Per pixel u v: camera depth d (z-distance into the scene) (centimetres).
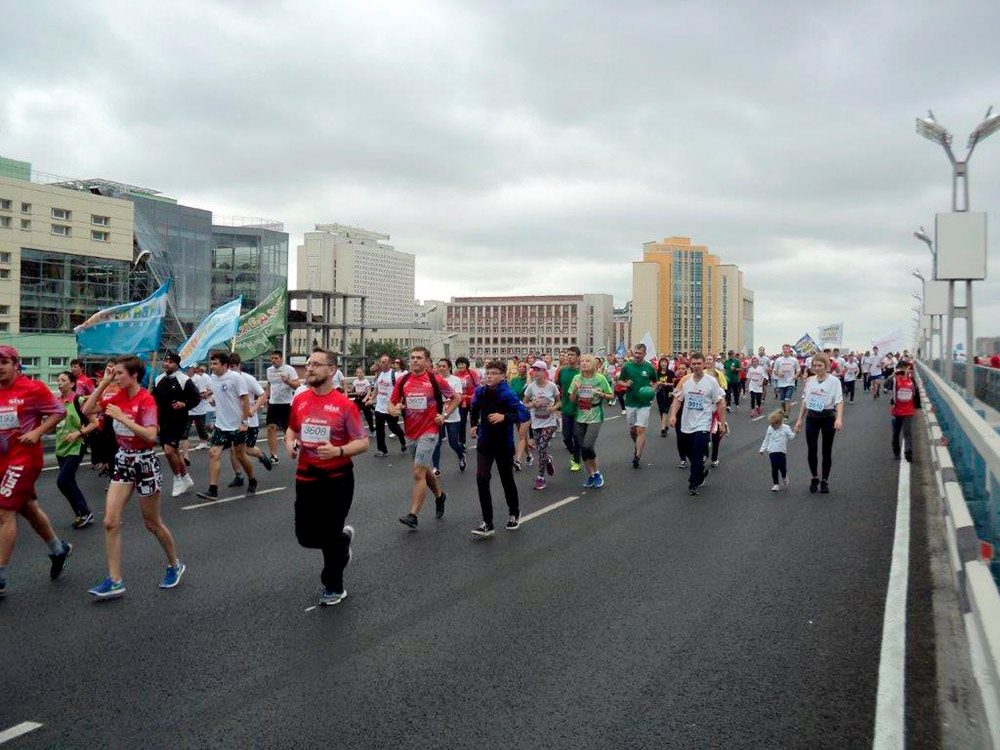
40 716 442
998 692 306
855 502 1062
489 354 19512
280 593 666
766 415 2555
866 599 641
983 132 2072
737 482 1239
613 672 498
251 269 7494
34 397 668
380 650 537
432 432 916
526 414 895
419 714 443
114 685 481
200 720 436
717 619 596
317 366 630
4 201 5738
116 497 656
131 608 625
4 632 571
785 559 769
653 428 2147
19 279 5819
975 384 2158
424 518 976
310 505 629
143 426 657
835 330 5522
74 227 6122
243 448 1134
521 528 915
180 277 6912
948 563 748
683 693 468
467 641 553
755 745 407
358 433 636
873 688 473
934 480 1205
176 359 1103
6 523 659
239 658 523
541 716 439
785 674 495
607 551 804
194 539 858
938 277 1836
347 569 737
